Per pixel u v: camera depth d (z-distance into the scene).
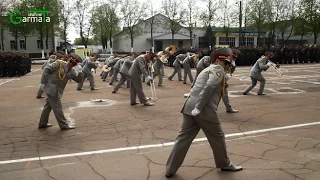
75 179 3.88
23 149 5.02
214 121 3.70
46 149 5.01
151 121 6.75
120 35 53.53
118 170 4.14
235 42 50.22
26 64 21.19
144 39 51.31
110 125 6.45
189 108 3.75
